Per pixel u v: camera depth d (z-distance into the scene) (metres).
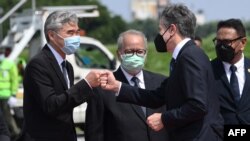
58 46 6.01
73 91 5.79
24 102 6.00
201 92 5.14
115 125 6.22
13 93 14.08
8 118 13.64
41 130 5.93
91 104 6.18
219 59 6.28
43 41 14.43
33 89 5.89
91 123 6.18
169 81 5.36
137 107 6.27
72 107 5.83
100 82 5.84
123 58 6.28
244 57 6.33
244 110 6.15
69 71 6.19
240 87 6.20
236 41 6.20
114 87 5.84
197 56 5.25
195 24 5.45
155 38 5.55
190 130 5.24
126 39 6.26
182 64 5.25
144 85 6.41
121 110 6.23
